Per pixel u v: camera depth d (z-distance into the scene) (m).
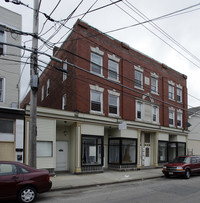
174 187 11.66
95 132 16.58
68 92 17.25
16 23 13.89
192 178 15.73
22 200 7.91
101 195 9.53
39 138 13.57
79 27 16.70
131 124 19.34
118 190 10.77
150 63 22.73
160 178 15.67
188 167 15.68
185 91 28.00
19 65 13.64
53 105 20.80
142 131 21.78
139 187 11.67
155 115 22.98
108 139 19.55
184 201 8.48
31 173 8.30
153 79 23.09
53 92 21.12
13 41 13.58
